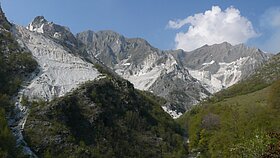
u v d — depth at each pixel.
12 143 129.38
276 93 174.00
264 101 196.00
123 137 166.75
